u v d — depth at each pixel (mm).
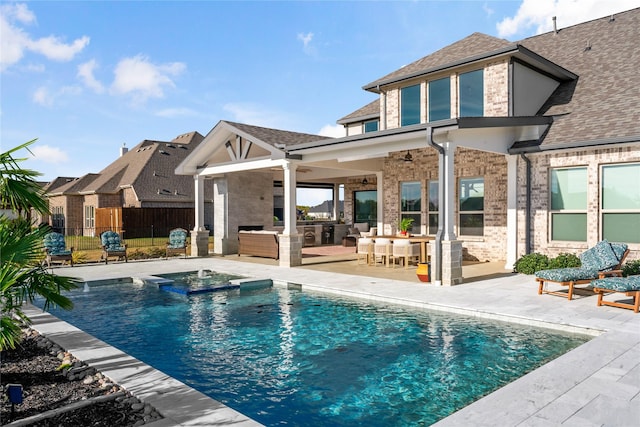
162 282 12586
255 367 6195
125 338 7688
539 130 13125
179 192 32125
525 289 10438
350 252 20188
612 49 15461
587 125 12359
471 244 16109
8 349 6520
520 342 6984
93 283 12734
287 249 15250
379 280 12125
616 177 11695
